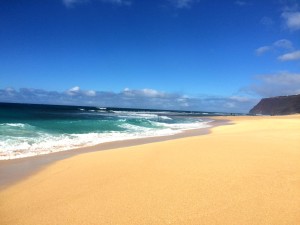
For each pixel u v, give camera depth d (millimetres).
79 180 8695
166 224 5598
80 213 6195
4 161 11586
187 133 26125
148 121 40688
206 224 5566
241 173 8812
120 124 32875
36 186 8234
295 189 7301
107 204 6645
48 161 11758
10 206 6711
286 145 14352
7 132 19969
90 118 44562
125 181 8375
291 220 5621
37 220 5926
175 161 10750
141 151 13211
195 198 6832
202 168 9547
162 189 7535
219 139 17219
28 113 55188
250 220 5668
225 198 6785
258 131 24500
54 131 22578
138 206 6465
